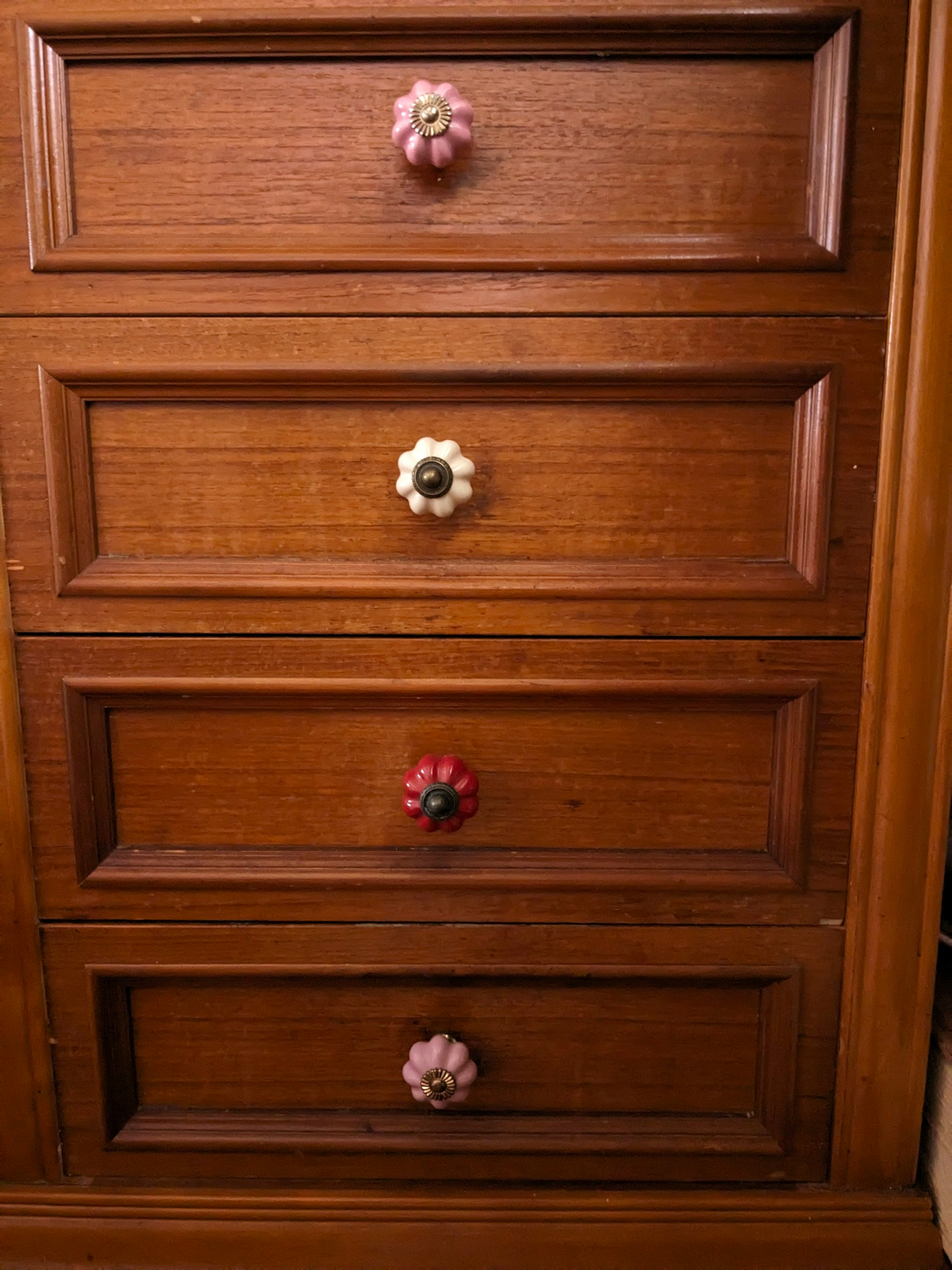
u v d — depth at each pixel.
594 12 0.45
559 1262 0.54
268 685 0.51
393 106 0.47
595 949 0.54
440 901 0.54
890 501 0.49
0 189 0.48
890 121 0.47
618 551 0.51
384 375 0.48
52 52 0.47
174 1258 0.55
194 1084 0.57
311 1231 0.55
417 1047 0.53
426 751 0.53
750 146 0.47
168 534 0.51
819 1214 0.54
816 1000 0.54
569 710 0.52
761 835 0.53
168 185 0.48
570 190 0.48
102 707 0.52
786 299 0.48
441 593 0.50
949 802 0.51
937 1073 0.55
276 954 0.54
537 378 0.48
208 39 0.46
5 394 0.50
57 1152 0.56
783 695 0.51
